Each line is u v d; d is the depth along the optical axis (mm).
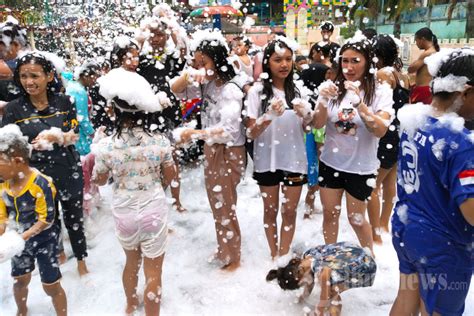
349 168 2357
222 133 2377
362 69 2258
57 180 2371
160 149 2035
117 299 2363
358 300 2281
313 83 3467
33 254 2012
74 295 2410
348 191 2422
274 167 2461
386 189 3014
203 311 2229
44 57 2273
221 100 2457
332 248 2260
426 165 1526
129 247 2092
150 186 2033
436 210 1536
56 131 2289
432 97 1572
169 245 3002
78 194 2518
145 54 3076
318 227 3260
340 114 2279
